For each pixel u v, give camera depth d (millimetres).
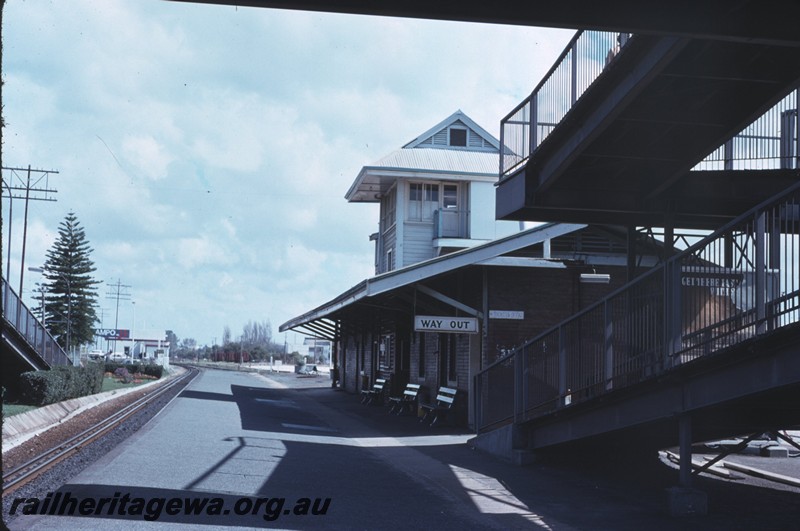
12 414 18578
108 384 43125
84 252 79375
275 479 10828
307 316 31969
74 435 17031
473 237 27422
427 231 27703
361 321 35156
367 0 6148
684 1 6805
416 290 21266
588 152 12438
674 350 9227
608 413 11062
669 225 13539
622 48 10125
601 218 14211
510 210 14453
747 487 11352
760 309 8023
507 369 14492
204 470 11312
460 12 6316
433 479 11500
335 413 25391
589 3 6531
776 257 7996
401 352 27562
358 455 14211
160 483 10055
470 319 19500
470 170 27734
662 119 11461
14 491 9398
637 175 13680
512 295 19828
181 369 88000
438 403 21906
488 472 12297
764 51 10133
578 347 11984
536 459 13227
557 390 12680
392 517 8586
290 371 84562
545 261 19516
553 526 8375
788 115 12711
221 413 22078
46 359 26875
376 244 34438
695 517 8961
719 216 14078
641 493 10523
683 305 9273
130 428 17609
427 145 29859
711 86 10891
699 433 11438
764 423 10266
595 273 20172
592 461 13258
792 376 7562
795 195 7688
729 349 8180
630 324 10570
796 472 12906
